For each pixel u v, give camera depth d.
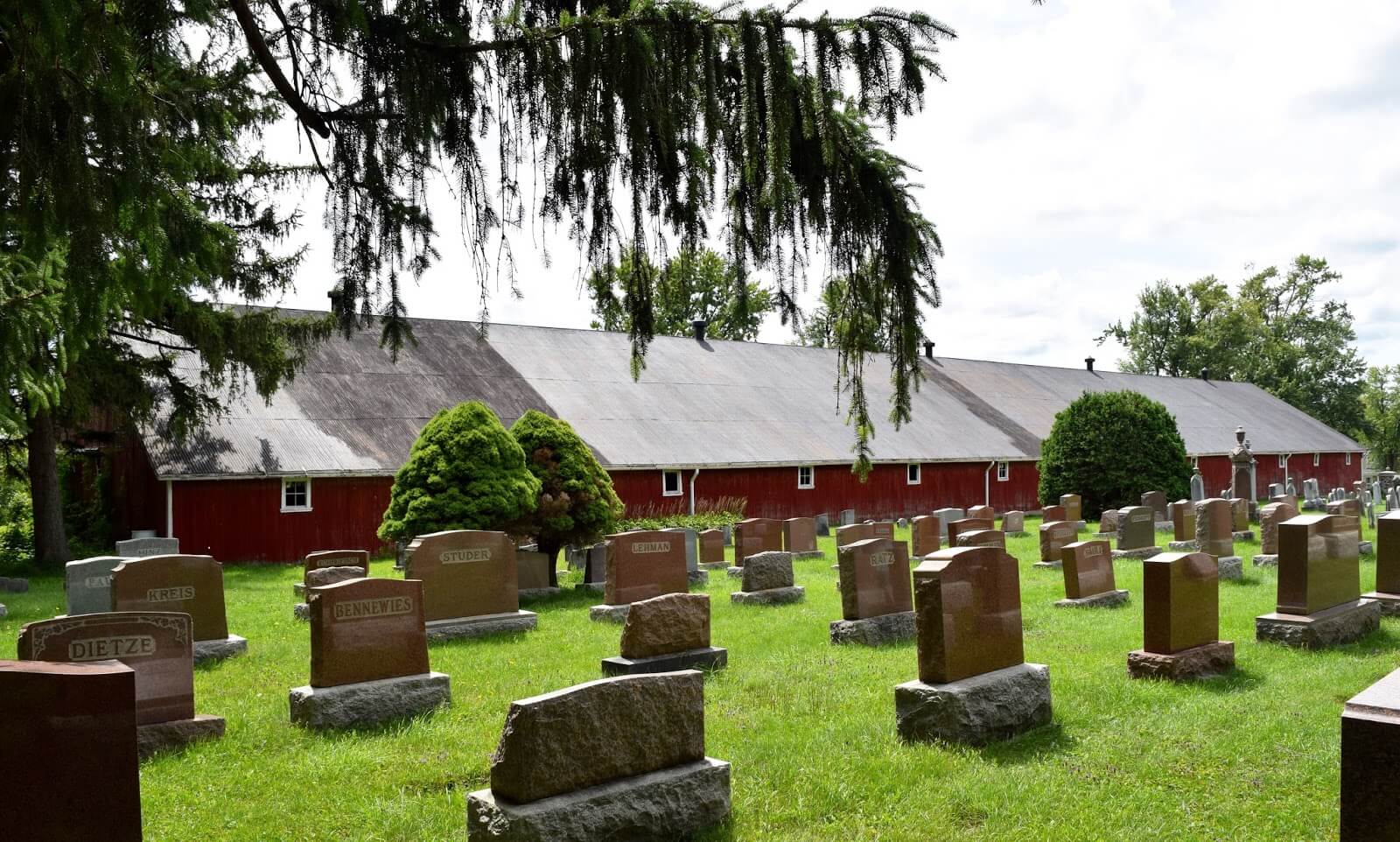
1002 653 8.19
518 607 14.45
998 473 42.09
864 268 5.93
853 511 35.00
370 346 32.44
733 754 7.32
